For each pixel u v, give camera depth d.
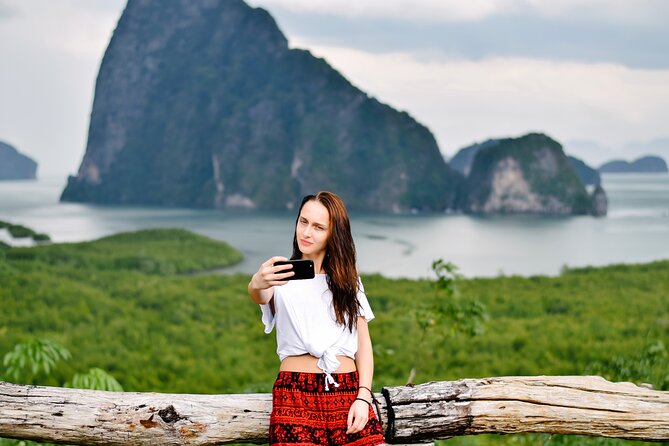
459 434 2.99
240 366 16.56
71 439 2.78
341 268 2.76
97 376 4.42
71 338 19.67
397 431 2.89
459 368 14.85
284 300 2.76
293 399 2.69
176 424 2.79
